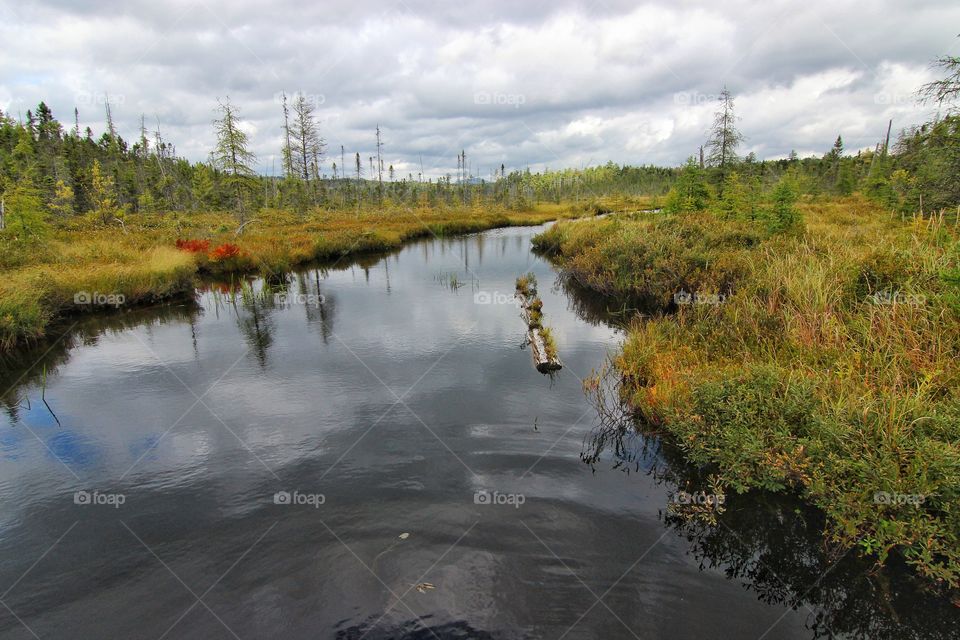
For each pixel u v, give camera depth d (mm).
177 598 3559
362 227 34562
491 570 3770
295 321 12219
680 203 21469
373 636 3189
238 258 19984
